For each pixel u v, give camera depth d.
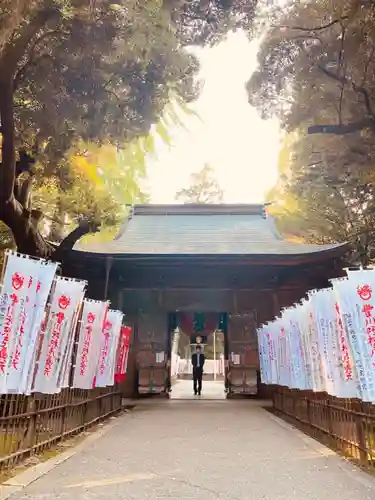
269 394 16.61
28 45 9.24
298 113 15.29
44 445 6.57
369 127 12.95
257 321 17.36
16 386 5.31
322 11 12.42
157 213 22.14
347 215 18.81
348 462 5.97
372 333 5.46
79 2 8.18
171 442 7.56
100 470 5.48
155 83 11.34
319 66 13.23
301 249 16.16
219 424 9.90
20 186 11.53
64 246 11.91
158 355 17.39
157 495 4.44
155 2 9.45
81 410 8.71
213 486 4.79
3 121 9.16
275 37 13.55
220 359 35.56
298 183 18.94
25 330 5.43
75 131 10.66
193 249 16.36
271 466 5.75
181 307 17.75
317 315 6.89
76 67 9.63
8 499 4.25
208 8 11.51
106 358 9.85
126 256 15.45
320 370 7.39
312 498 4.36
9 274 5.39
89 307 8.23
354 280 5.62
